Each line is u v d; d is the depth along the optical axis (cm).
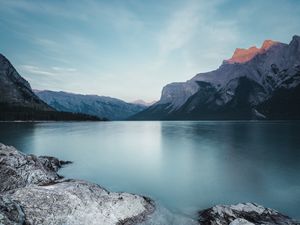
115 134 11750
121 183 3131
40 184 2370
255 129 14425
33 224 1524
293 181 3219
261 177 3450
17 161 2662
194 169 3981
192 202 2419
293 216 2128
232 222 1617
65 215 1669
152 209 2027
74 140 8506
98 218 1719
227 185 3041
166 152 5878
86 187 2094
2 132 10425
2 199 1549
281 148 6412
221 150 6153
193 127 18812
